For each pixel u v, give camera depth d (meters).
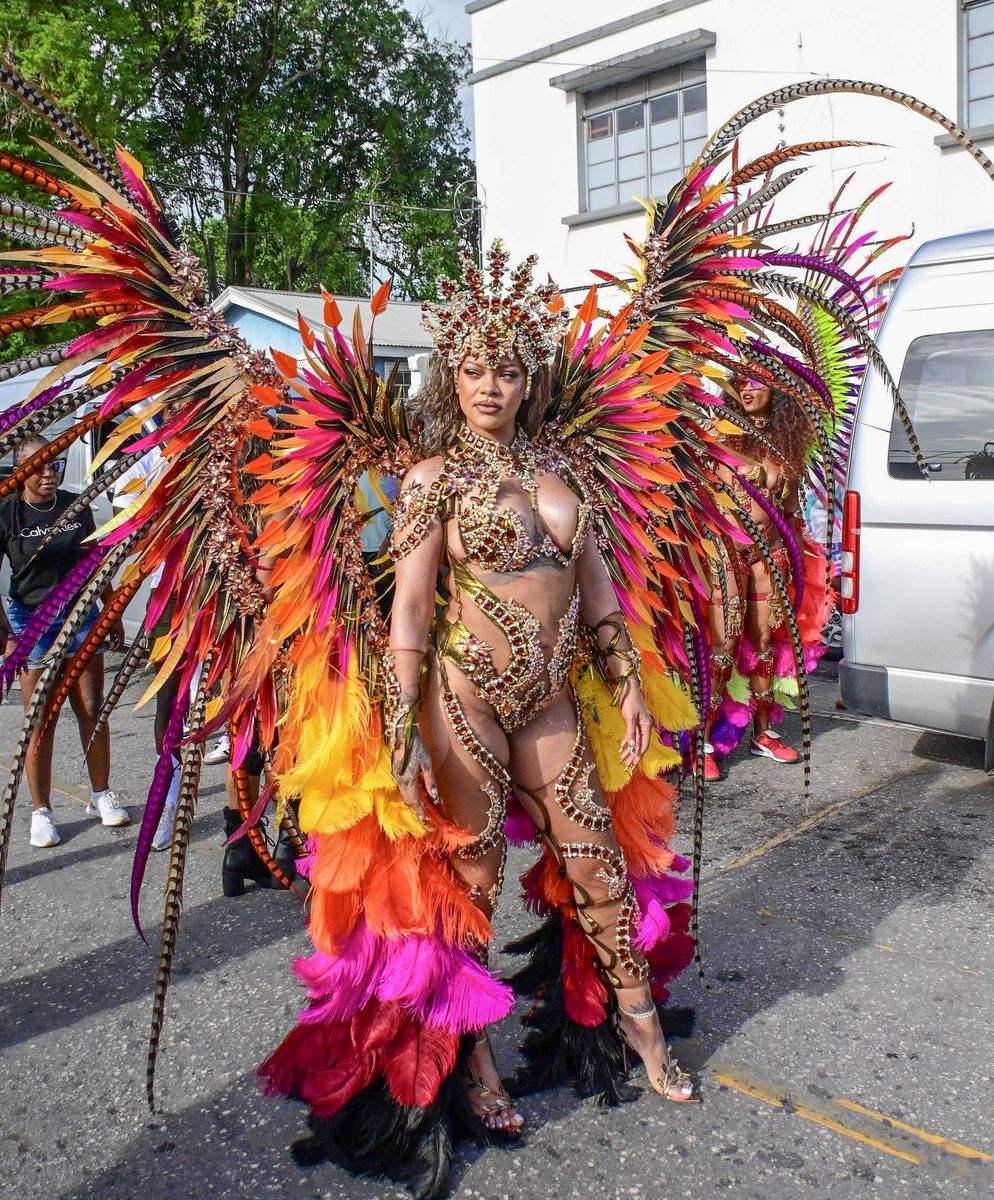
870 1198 2.16
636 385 2.39
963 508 4.42
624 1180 2.23
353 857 2.18
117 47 16.58
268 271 30.41
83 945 3.48
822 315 4.92
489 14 11.76
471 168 32.50
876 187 8.92
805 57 9.30
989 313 4.43
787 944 3.25
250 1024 2.94
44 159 12.11
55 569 4.58
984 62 8.41
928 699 4.57
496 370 2.10
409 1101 2.20
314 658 2.26
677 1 10.09
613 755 2.46
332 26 29.02
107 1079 2.70
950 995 2.93
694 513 2.68
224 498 2.29
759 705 5.12
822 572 5.30
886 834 4.14
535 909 2.73
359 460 2.25
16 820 4.77
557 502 2.18
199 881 3.96
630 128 11.03
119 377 2.16
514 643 2.13
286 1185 2.27
